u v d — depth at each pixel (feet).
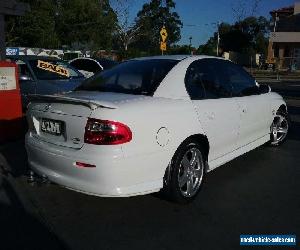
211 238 11.01
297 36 138.51
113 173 10.80
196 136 13.33
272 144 20.65
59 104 12.00
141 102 11.88
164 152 11.91
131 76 13.78
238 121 15.70
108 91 13.33
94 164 10.77
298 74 107.86
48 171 12.23
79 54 101.04
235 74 16.72
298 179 15.87
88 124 11.00
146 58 15.24
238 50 174.09
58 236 11.12
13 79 21.08
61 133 11.95
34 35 92.32
